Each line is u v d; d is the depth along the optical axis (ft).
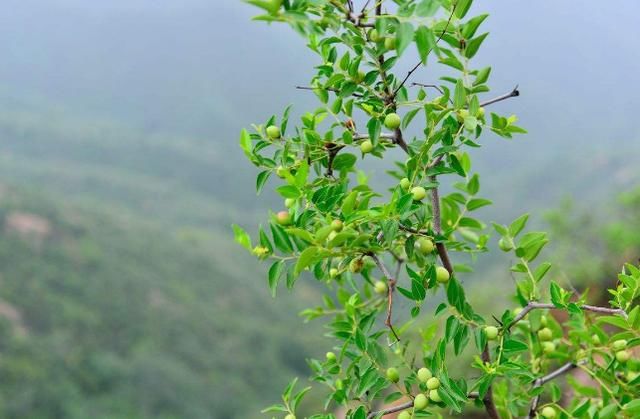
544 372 10.50
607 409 8.92
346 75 7.71
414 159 7.72
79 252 219.61
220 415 171.32
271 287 7.45
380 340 10.08
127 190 421.59
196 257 277.03
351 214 6.91
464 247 9.59
